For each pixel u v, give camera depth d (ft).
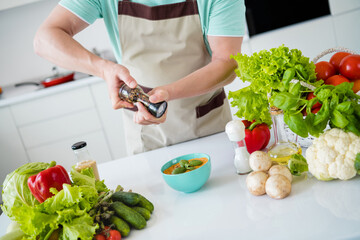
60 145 10.20
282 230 2.48
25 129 9.96
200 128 4.98
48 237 2.74
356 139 2.83
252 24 10.25
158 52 4.77
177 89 4.07
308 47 10.50
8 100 9.72
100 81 9.92
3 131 9.87
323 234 2.34
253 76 3.29
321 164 2.87
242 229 2.60
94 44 11.77
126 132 5.22
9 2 10.34
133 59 4.82
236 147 3.43
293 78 3.18
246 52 10.41
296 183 3.07
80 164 3.78
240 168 3.39
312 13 10.30
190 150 4.42
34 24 11.42
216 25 4.42
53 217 2.74
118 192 3.08
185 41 4.71
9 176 3.29
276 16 10.21
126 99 3.71
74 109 10.03
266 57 3.25
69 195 2.77
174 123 4.91
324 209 2.60
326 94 2.82
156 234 2.79
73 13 4.44
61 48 4.15
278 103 2.94
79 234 2.63
